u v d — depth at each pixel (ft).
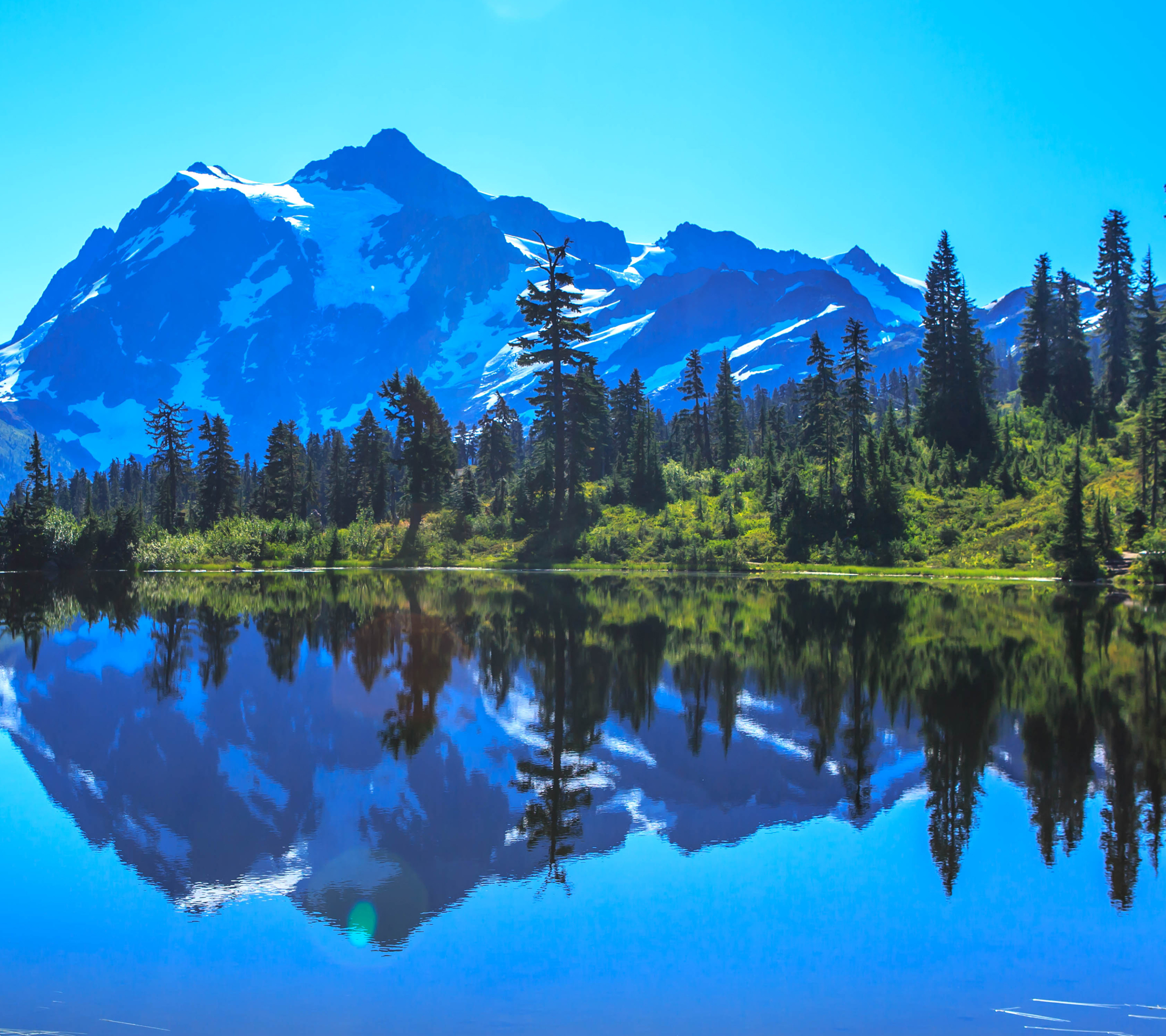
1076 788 34.30
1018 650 68.08
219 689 53.36
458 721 45.01
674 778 35.68
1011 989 20.12
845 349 235.61
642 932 22.81
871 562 188.34
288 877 26.18
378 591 129.80
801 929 23.07
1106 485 205.77
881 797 33.32
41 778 35.58
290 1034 18.44
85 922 23.53
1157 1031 18.57
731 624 84.43
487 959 21.52
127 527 196.54
